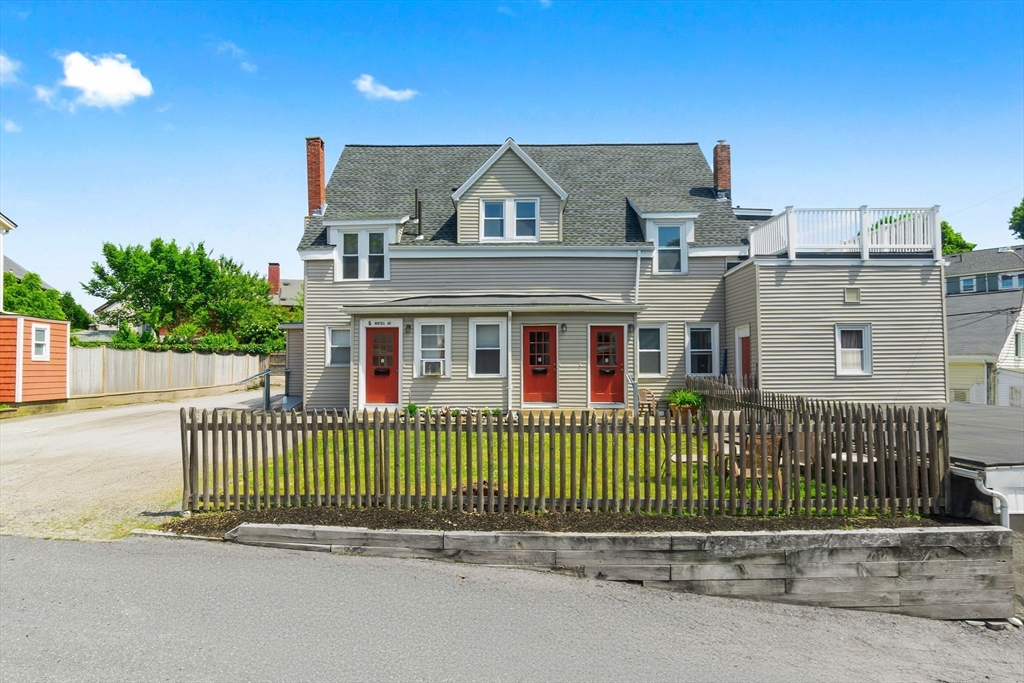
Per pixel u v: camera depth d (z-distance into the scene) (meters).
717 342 19.75
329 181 22.28
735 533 6.52
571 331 17.80
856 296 16.89
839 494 7.27
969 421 12.52
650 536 6.49
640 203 20.84
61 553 6.61
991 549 6.55
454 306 17.44
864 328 16.95
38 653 4.51
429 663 4.57
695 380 18.14
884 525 6.88
